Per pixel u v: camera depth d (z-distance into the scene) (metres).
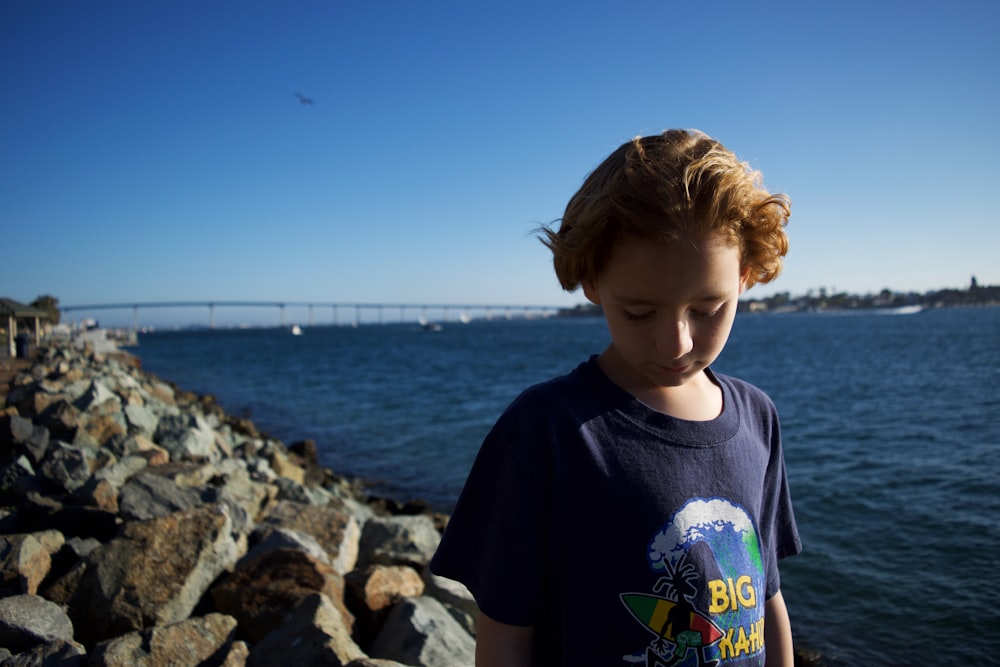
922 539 7.13
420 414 21.42
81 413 8.59
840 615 5.51
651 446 1.19
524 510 1.17
